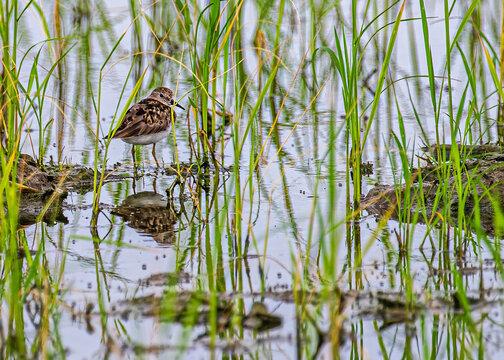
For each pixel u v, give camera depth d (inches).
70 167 577.0
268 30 930.1
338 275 388.5
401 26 937.5
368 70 825.5
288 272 392.5
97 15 982.4
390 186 527.2
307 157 627.8
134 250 426.3
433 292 363.6
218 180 577.0
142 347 310.2
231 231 459.2
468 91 749.3
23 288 366.3
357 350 316.5
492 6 919.7
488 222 458.6
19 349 309.6
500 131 653.9
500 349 314.0
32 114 693.9
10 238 396.2
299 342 313.4
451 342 322.0
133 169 604.1
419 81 790.5
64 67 820.0
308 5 964.6
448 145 616.1
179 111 748.0
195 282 377.1
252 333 326.6
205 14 788.0
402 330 331.6
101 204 516.1
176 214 496.7
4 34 529.7
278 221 477.1
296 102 765.3
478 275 383.6
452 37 901.8
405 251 422.0
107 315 338.0
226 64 572.4
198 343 316.2
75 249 424.8
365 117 711.7
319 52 868.0
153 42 908.6
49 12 954.1
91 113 713.6
